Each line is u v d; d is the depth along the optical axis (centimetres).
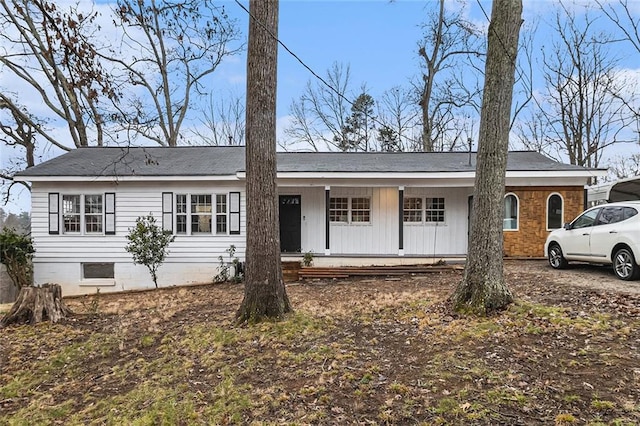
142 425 364
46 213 1256
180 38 880
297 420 345
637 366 395
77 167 1300
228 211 1269
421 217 1387
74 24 531
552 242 1016
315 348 509
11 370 534
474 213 627
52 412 416
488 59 622
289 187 1353
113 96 652
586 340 471
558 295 688
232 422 353
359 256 1261
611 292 695
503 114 614
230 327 625
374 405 362
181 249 1268
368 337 550
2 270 1241
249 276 644
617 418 310
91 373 518
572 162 2200
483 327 534
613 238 833
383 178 1258
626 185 1276
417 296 782
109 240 1263
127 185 1265
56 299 779
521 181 1245
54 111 1962
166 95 2352
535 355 441
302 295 899
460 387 380
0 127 1809
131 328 695
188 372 479
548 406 337
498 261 612
